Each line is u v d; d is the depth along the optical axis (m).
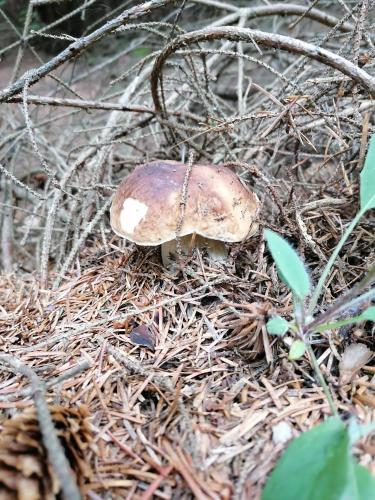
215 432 0.16
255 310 0.19
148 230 0.23
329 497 0.12
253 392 0.18
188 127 0.31
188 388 0.18
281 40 0.23
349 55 0.30
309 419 0.16
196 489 0.14
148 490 0.14
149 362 0.20
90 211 0.33
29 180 0.44
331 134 0.26
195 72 0.32
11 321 0.24
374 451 0.15
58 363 0.20
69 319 0.23
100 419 0.17
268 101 0.35
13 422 0.15
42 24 0.63
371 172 0.20
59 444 0.13
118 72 0.69
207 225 0.23
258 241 0.26
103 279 0.26
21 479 0.13
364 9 0.24
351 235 0.26
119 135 0.35
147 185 0.23
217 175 0.24
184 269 0.24
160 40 0.56
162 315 0.22
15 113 0.53
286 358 0.19
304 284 0.17
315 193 0.28
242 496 0.14
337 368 0.19
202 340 0.21
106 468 0.15
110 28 0.25
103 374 0.19
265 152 0.33
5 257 0.38
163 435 0.16
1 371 0.20
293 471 0.13
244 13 0.38
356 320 0.17
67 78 0.68
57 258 0.32
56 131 0.55
